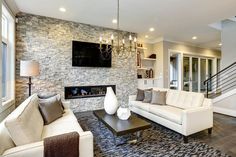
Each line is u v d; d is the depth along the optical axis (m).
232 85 5.16
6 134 1.45
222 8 3.54
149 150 2.42
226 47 5.28
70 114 2.98
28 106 1.99
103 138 2.84
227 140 2.79
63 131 2.15
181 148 2.48
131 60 5.64
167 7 3.51
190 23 4.59
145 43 6.65
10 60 3.64
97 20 4.43
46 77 4.24
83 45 4.71
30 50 4.03
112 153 2.33
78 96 4.75
